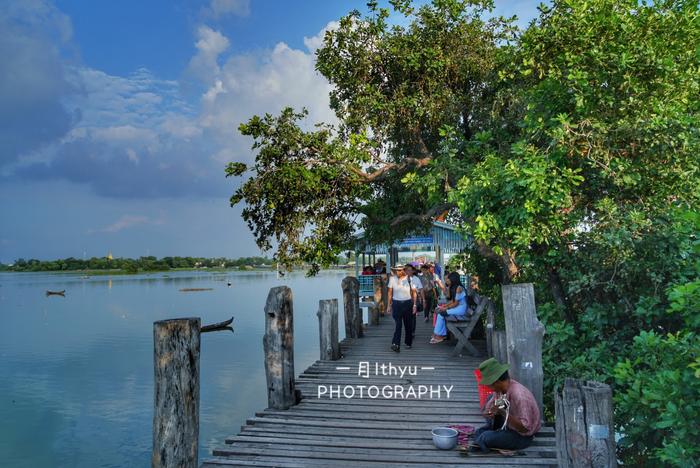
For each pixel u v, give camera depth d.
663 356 5.74
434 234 20.56
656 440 6.07
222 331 35.97
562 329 7.86
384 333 13.94
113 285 120.62
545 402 8.45
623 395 6.04
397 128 14.52
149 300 66.88
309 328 33.19
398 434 5.75
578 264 8.45
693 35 8.76
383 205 15.63
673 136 7.90
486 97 13.97
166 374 4.25
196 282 137.00
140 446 13.91
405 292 11.11
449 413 6.53
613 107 8.62
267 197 12.77
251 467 4.89
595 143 8.32
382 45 13.61
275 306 6.81
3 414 16.80
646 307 7.05
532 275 10.34
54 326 40.66
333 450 5.29
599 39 8.72
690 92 8.70
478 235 8.95
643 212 7.62
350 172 13.11
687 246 7.02
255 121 12.61
